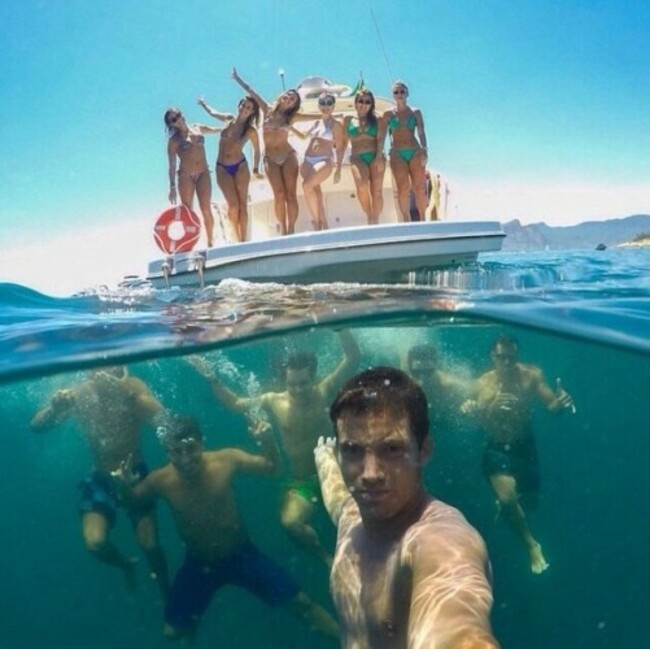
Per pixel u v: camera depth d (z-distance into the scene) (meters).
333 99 6.93
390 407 2.22
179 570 5.07
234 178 6.99
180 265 6.42
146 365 5.54
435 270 6.35
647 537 9.84
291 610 4.95
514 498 5.64
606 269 7.23
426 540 2.01
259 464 5.20
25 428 6.90
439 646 1.56
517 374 6.07
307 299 5.62
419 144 7.07
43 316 5.92
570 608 7.77
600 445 9.68
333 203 7.29
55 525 8.88
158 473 5.06
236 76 7.09
